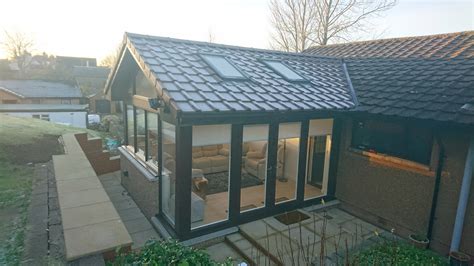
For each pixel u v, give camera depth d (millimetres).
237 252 6012
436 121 5602
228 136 6203
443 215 6105
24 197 7242
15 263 4473
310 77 8602
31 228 5637
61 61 70500
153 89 7098
